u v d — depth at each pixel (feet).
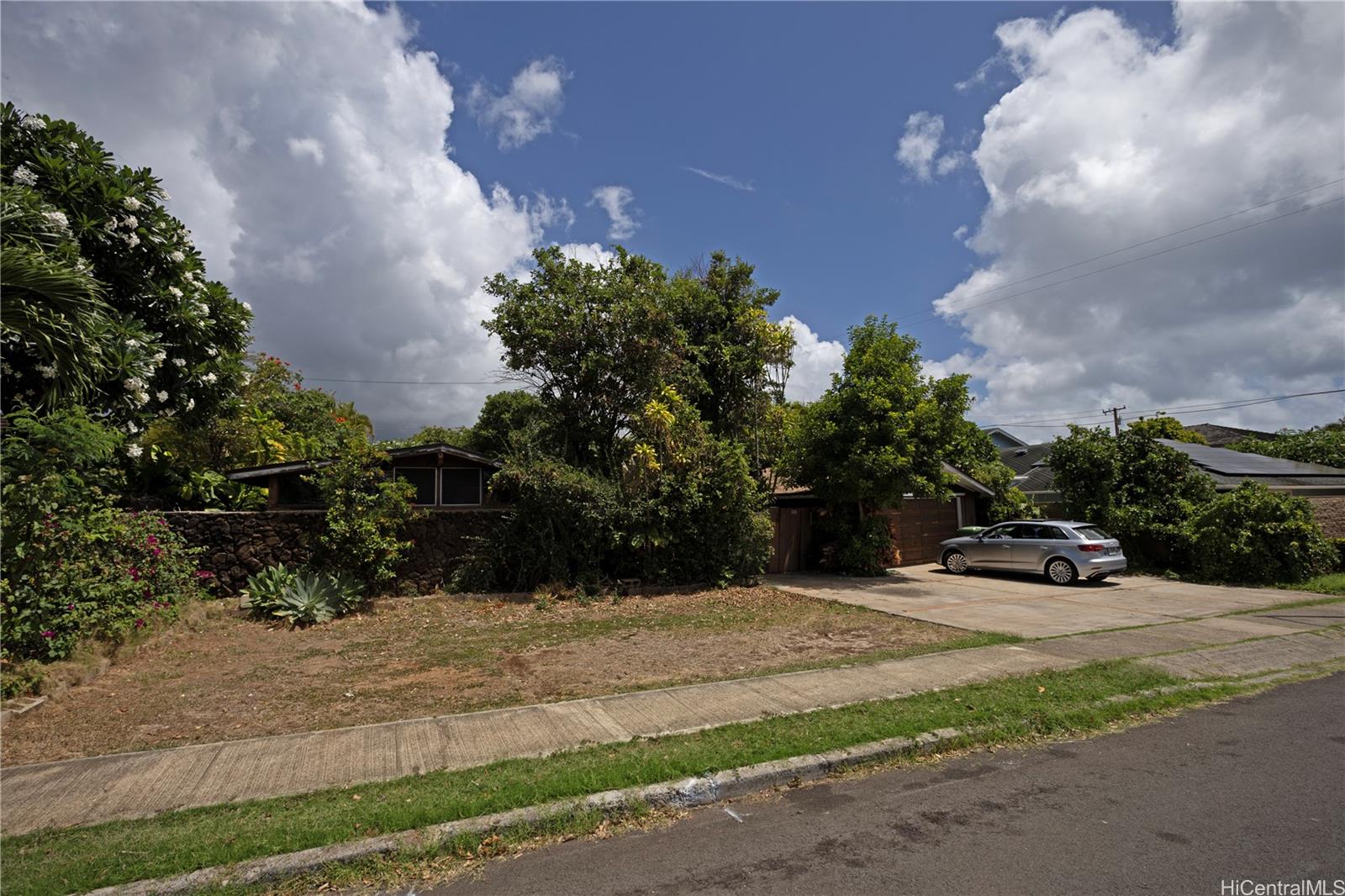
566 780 15.28
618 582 45.19
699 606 40.88
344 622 35.94
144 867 12.03
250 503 47.29
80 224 31.09
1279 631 32.22
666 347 51.49
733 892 11.43
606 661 27.48
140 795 14.92
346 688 23.65
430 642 31.24
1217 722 20.01
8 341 26.07
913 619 36.42
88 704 21.66
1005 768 16.69
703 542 46.98
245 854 12.42
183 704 21.76
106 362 30.19
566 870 12.32
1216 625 34.14
